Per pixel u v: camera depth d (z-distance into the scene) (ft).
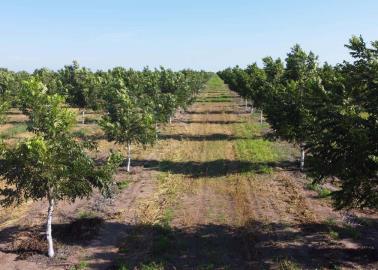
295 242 68.44
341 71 61.52
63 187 60.59
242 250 65.87
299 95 102.94
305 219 78.07
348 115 57.16
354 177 56.54
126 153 136.87
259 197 91.30
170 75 229.86
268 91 132.05
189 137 164.45
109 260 62.75
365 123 56.85
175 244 68.03
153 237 71.05
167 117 188.44
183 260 62.59
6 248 66.03
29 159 57.21
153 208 85.25
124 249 66.03
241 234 71.92
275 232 72.43
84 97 187.93
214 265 60.80
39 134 60.08
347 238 69.92
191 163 123.75
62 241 68.69
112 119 114.62
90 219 77.87
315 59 118.62
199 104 283.59
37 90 59.77
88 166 61.11
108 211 83.46
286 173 110.01
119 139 113.29
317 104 63.05
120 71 267.39
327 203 86.63
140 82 212.64
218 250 65.98
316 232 72.33
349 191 57.16
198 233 72.54
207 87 456.86
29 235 70.90
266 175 108.27
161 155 134.31
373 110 58.29
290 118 104.53
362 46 57.77
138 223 77.15
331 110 58.70
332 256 62.90
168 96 187.93
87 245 67.82
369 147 54.80
